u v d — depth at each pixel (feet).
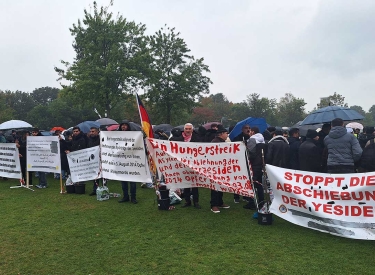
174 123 108.99
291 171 18.62
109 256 15.11
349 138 19.34
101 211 23.03
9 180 38.34
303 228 18.74
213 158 21.49
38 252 15.72
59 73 81.05
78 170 29.14
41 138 30.91
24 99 285.23
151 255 15.14
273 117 197.98
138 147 24.26
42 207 24.43
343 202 17.07
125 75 74.02
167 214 22.06
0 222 20.63
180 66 100.32
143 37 81.56
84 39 75.31
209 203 25.44
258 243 16.39
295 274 12.96
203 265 13.96
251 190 20.59
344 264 13.78
